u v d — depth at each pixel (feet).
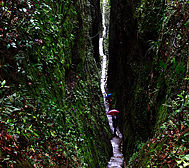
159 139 10.97
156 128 13.70
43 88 10.90
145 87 21.39
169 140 9.32
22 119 8.11
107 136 27.96
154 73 17.75
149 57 23.16
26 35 10.25
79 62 20.52
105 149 22.82
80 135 14.57
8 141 6.79
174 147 8.27
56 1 15.30
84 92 20.02
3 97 7.54
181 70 11.14
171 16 15.20
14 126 7.56
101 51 108.58
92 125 18.95
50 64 12.43
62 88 13.91
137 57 27.45
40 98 10.24
